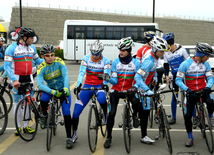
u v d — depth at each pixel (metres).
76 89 3.55
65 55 19.48
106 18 49.50
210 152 3.52
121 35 18.80
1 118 4.35
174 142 3.95
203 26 59.09
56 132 4.43
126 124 3.58
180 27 55.56
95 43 3.69
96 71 3.86
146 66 3.51
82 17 47.81
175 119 4.94
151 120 4.71
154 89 4.51
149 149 3.66
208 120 3.49
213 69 10.93
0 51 5.27
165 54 4.89
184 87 3.71
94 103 3.64
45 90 3.64
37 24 45.19
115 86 3.77
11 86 4.23
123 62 3.64
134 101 3.65
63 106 3.78
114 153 3.51
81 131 4.47
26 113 4.04
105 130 4.32
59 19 46.47
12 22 44.06
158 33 18.62
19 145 3.81
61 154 3.47
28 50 4.23
